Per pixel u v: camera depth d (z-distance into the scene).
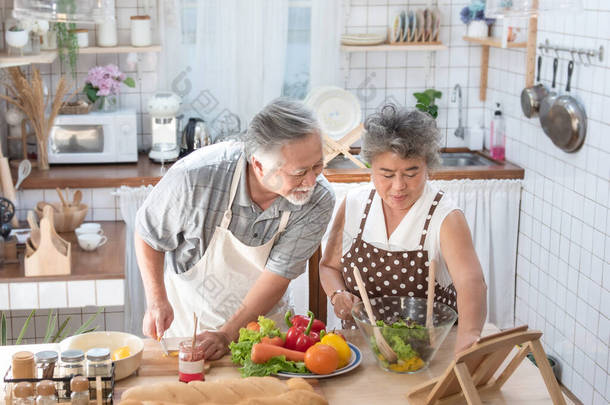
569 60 3.60
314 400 1.71
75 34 4.08
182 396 1.68
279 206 2.16
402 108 2.11
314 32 4.43
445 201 2.24
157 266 2.28
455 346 1.99
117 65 4.41
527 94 3.87
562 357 3.79
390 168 2.09
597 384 3.44
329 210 2.21
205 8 4.32
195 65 4.42
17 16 2.16
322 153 1.96
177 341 2.04
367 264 2.32
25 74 4.27
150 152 4.28
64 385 1.68
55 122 4.07
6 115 4.09
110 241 3.65
